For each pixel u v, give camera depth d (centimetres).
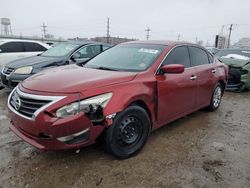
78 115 271
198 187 274
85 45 722
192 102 441
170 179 286
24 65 611
